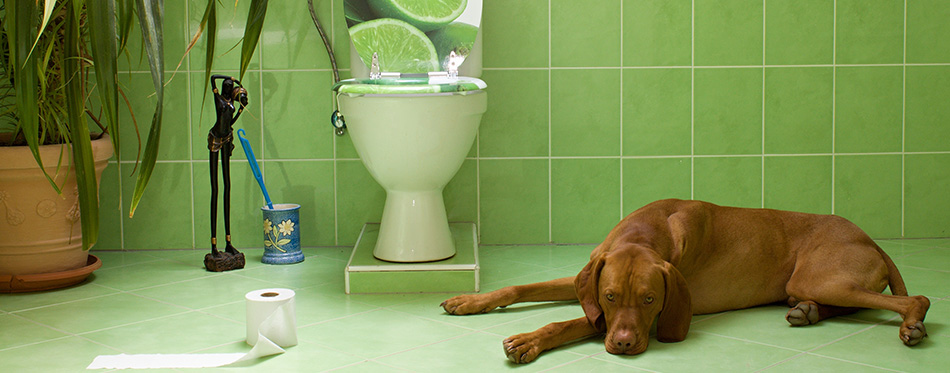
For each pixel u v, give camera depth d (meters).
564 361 1.65
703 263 1.94
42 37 2.12
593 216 2.92
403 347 1.76
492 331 1.87
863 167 2.92
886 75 2.89
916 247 2.80
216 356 1.69
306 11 2.78
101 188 2.83
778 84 2.88
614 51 2.84
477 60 2.66
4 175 2.19
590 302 1.73
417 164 2.25
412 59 2.53
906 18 2.87
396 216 2.36
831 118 2.90
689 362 1.64
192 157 2.83
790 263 1.99
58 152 2.22
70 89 1.86
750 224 2.00
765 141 2.90
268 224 2.64
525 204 2.90
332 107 2.83
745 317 1.95
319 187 2.87
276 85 2.81
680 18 2.83
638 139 2.88
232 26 2.78
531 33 2.82
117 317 2.01
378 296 2.22
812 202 2.93
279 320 1.75
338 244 2.91
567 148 2.88
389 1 2.51
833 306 1.93
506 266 2.58
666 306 1.70
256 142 2.84
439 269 2.25
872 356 1.66
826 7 2.85
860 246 1.93
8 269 2.29
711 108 2.88
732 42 2.85
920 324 1.70
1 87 2.31
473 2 2.53
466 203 2.90
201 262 2.66
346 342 1.80
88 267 2.38
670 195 2.91
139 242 2.86
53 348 1.76
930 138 2.92
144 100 2.79
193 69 2.79
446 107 2.17
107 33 1.66
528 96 2.85
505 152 2.87
